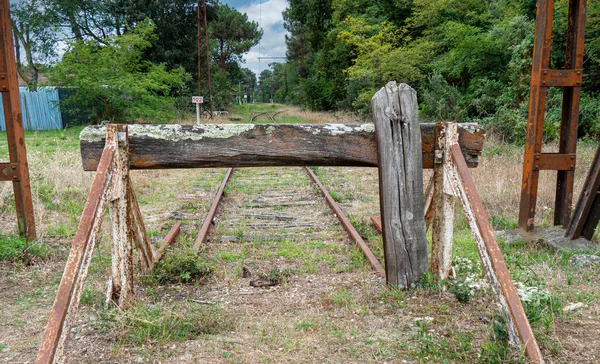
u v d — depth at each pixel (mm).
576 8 4984
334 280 4055
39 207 6047
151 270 4121
